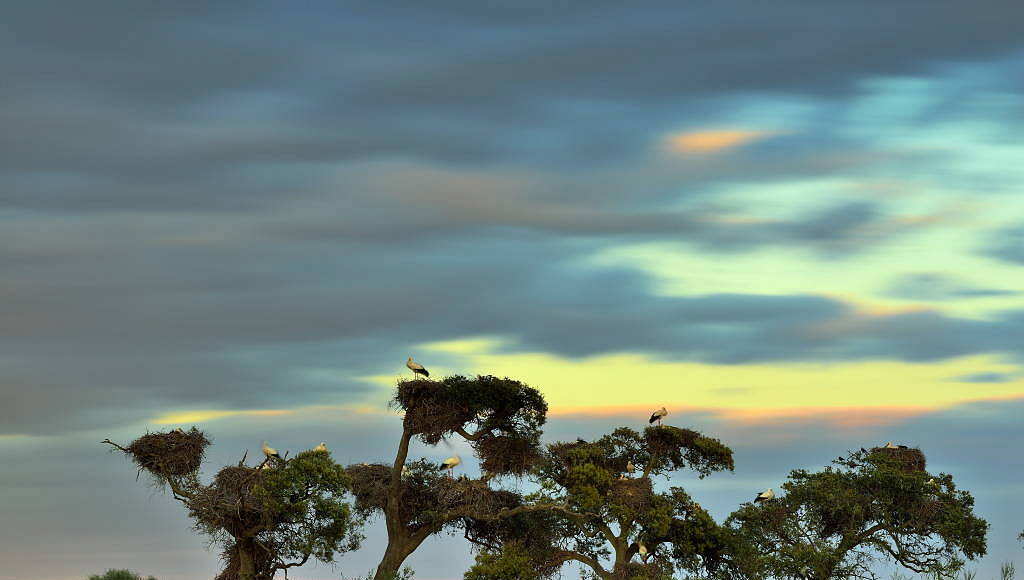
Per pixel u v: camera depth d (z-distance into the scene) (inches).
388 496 3496.6
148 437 3016.7
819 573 3275.1
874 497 3351.4
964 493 3420.3
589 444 3405.5
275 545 3070.9
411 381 3385.8
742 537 3341.5
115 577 3472.0
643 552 3248.0
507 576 3144.7
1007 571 2709.2
